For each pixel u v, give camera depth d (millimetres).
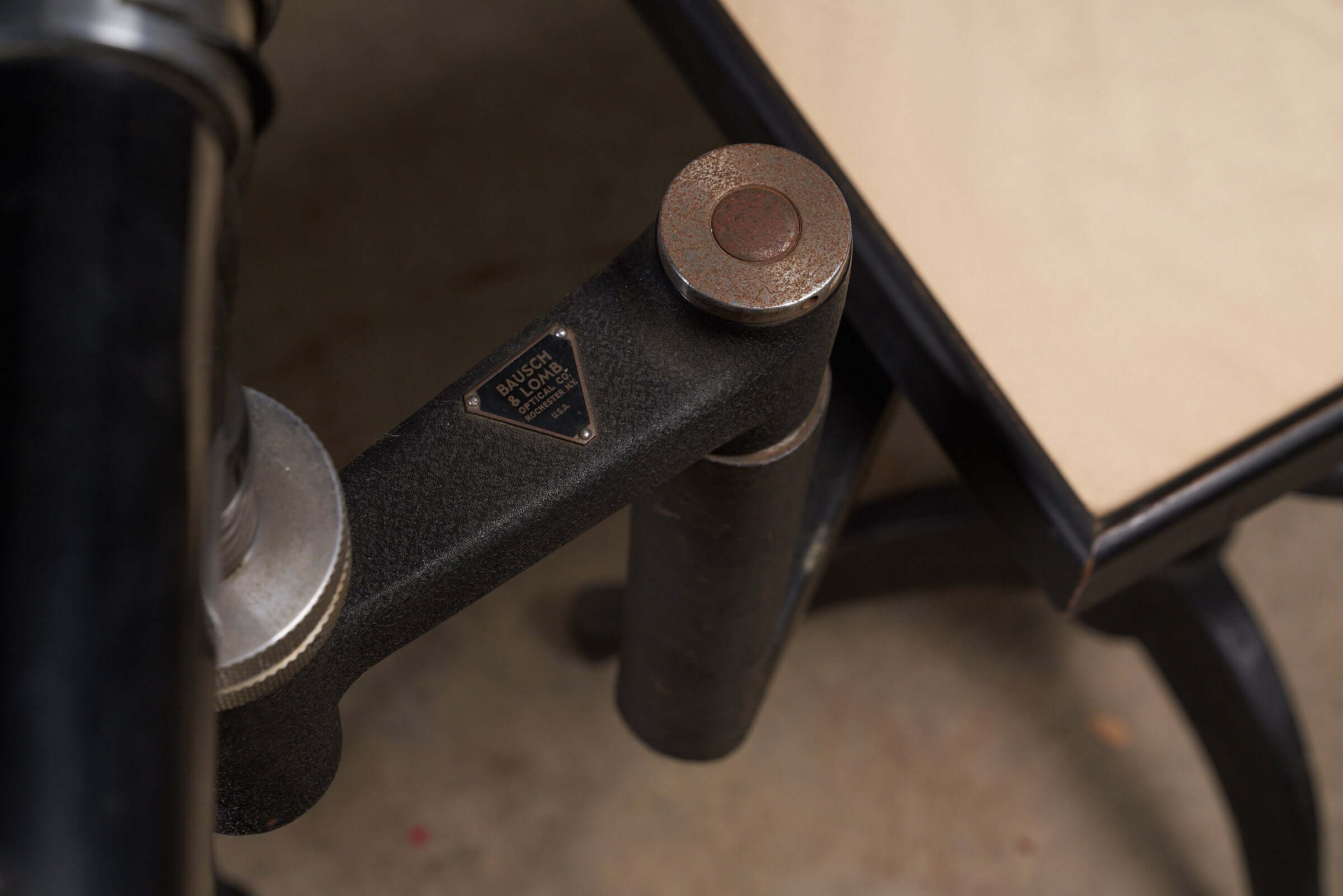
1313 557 2217
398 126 2393
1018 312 992
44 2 631
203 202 647
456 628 2043
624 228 2328
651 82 2475
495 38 2494
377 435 2119
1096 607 1756
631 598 1028
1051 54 1053
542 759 1979
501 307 2234
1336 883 1979
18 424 582
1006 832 1980
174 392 612
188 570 604
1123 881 1961
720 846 1947
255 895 1849
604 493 834
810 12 1060
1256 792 1735
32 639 560
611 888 1917
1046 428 973
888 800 1989
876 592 1932
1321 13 1066
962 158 1025
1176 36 1059
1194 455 970
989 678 2082
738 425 853
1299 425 979
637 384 831
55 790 546
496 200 2336
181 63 647
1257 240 1008
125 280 609
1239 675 1663
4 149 616
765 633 1042
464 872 1908
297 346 2176
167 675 583
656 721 1128
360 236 2281
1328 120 1038
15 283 596
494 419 827
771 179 830
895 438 2225
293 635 755
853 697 2053
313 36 2463
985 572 1906
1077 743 2047
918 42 1053
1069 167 1024
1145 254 1004
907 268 1000
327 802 1930
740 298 816
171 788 571
